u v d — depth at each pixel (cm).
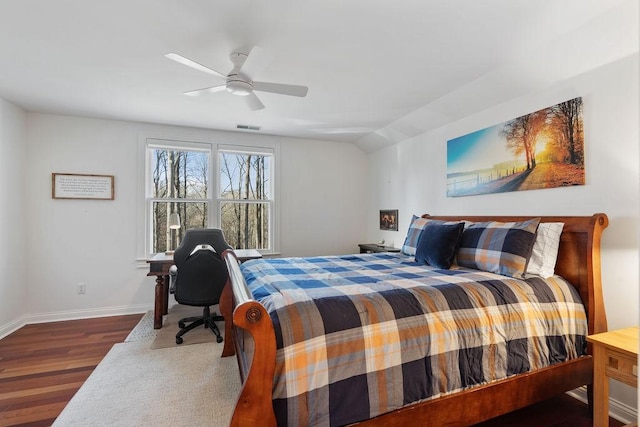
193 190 416
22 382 220
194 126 398
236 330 219
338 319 133
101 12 171
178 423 177
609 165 194
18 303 329
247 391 113
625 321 185
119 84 270
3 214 304
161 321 328
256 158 448
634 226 182
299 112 342
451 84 266
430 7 166
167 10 169
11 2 162
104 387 212
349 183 487
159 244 402
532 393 164
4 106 304
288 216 454
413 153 388
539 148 236
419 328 144
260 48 208
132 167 380
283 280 187
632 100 182
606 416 151
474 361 152
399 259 282
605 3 163
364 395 128
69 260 358
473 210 299
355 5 165
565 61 207
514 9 167
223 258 278
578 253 195
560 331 177
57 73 248
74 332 314
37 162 346
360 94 289
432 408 140
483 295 167
